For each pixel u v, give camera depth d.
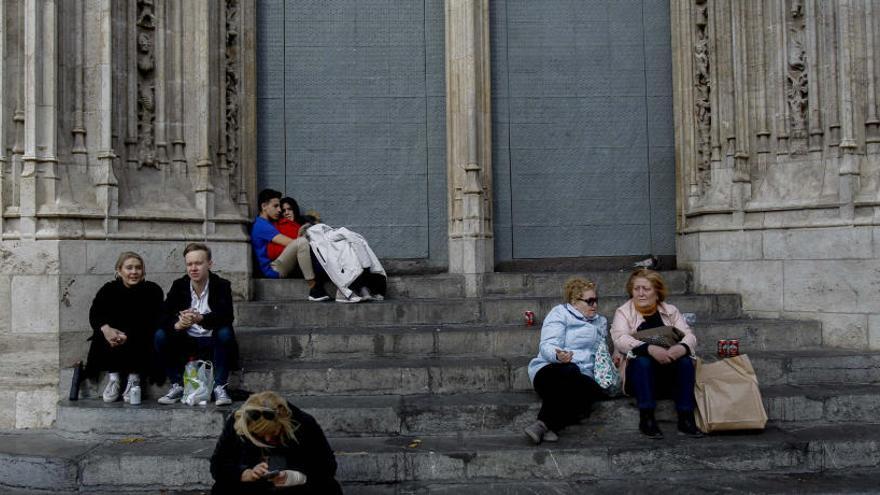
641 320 5.45
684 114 8.02
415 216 8.22
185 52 7.05
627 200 8.33
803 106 7.12
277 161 8.16
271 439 3.95
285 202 7.70
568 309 5.32
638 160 8.35
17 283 5.91
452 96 7.95
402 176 8.23
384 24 8.27
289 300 7.29
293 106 8.20
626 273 7.57
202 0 7.05
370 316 6.84
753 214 7.26
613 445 4.89
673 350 5.11
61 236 5.91
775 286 7.03
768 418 5.43
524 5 8.34
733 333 6.50
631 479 4.80
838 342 6.56
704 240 7.58
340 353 6.17
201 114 7.03
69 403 5.52
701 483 4.72
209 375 5.49
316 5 8.24
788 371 5.98
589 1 8.39
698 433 5.07
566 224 8.28
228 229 7.13
